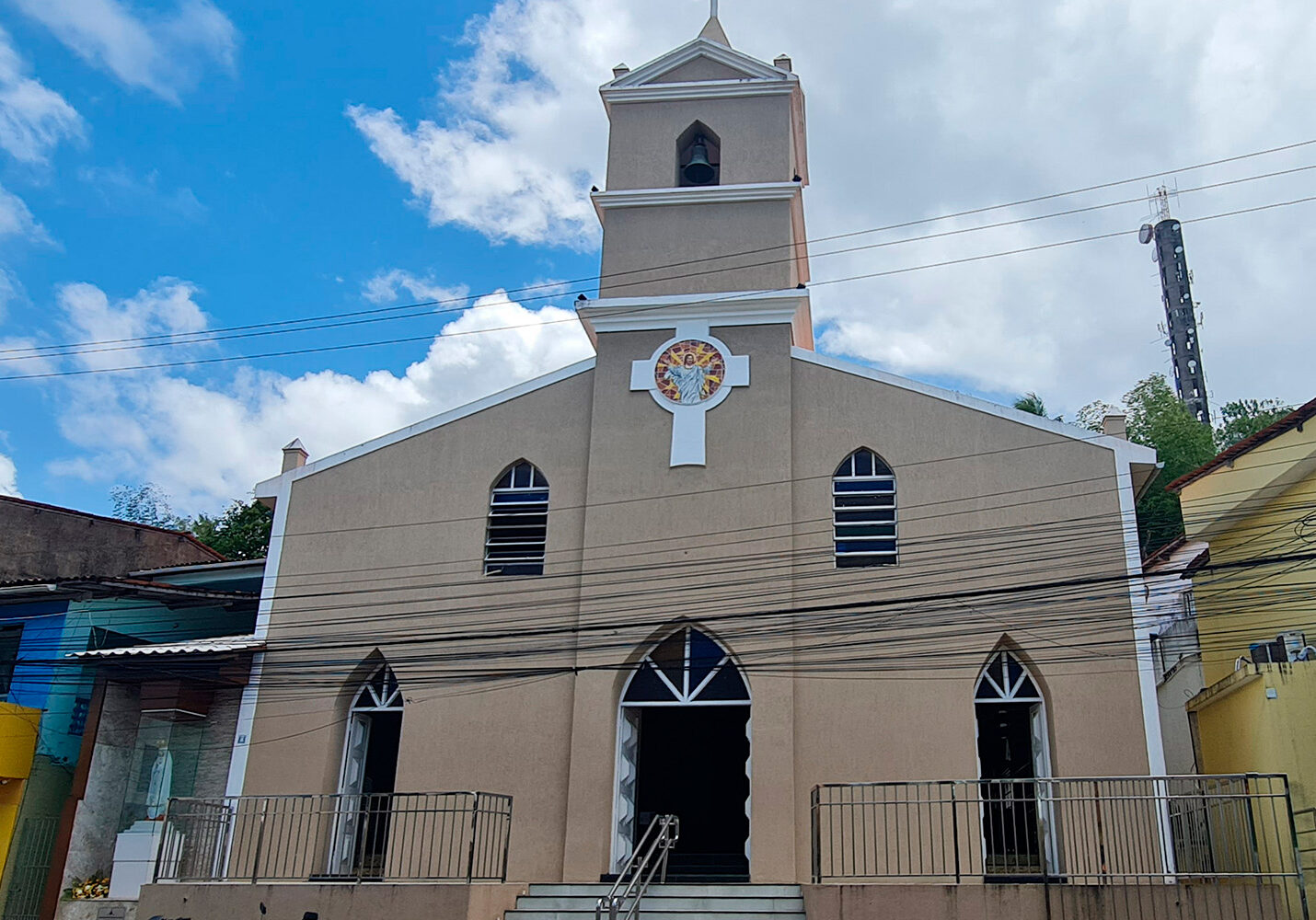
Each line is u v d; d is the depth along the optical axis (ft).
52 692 75.87
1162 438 121.29
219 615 81.35
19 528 99.76
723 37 85.25
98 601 78.07
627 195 78.18
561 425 73.31
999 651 64.90
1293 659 61.46
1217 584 73.05
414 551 72.13
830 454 69.51
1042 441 67.67
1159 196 188.44
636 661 67.46
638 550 68.59
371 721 71.61
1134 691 62.39
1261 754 59.57
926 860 60.85
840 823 59.36
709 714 82.94
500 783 65.82
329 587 72.28
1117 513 65.51
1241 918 49.47
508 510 72.54
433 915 54.03
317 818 67.31
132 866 66.23
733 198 77.30
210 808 67.21
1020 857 62.95
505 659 68.44
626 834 65.05
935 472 68.08
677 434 70.74
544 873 63.57
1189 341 178.50
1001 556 65.87
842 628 65.51
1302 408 67.31
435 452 74.28
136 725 73.15
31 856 71.26
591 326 75.61
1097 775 61.21
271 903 56.13
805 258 84.02
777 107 80.59
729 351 72.23
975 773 62.03
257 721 69.92
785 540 67.36
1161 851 59.31
